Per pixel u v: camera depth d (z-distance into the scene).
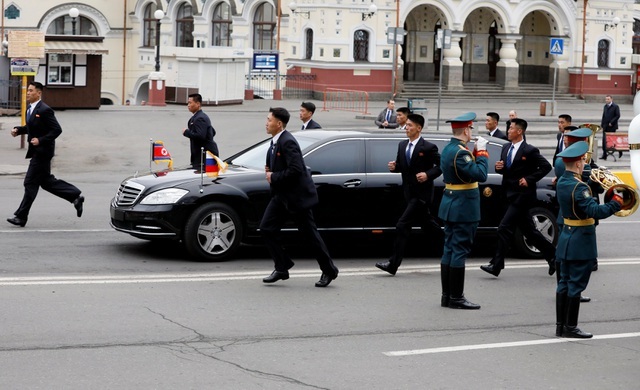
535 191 13.98
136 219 13.95
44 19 58.28
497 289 13.30
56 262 13.65
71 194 16.75
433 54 54.00
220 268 13.78
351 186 14.51
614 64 55.81
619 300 12.82
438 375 9.09
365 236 14.64
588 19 54.81
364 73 50.06
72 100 37.25
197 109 19.23
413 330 10.80
